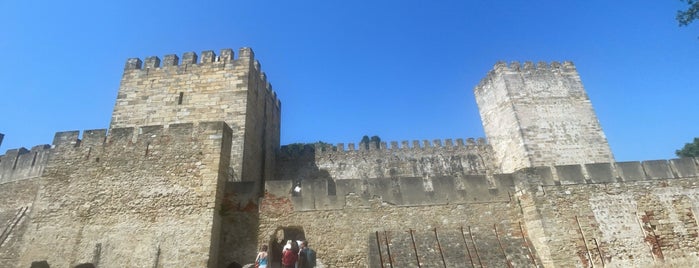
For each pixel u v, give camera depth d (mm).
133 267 13664
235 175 19297
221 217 15289
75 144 16516
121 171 15617
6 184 25266
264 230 15219
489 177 16859
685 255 15172
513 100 29938
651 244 15305
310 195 16031
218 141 15914
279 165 35312
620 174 16844
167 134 16266
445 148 37000
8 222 21516
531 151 27625
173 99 21844
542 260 14867
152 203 14820
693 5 15617
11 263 18469
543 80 30922
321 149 37094
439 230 15477
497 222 15836
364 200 15977
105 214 14781
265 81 27375
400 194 16203
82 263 13891
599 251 14984
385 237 15188
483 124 34594
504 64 31750
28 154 25984
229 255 14680
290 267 12656
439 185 16516
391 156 36812
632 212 15969
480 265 14297
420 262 14258
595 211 15852
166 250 13875
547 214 15555
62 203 15172
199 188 14945
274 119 30375
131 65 23203
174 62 23203
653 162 17297
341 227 15391
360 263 14695
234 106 21375
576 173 16719
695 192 16594
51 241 14430
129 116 21391
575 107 29562
